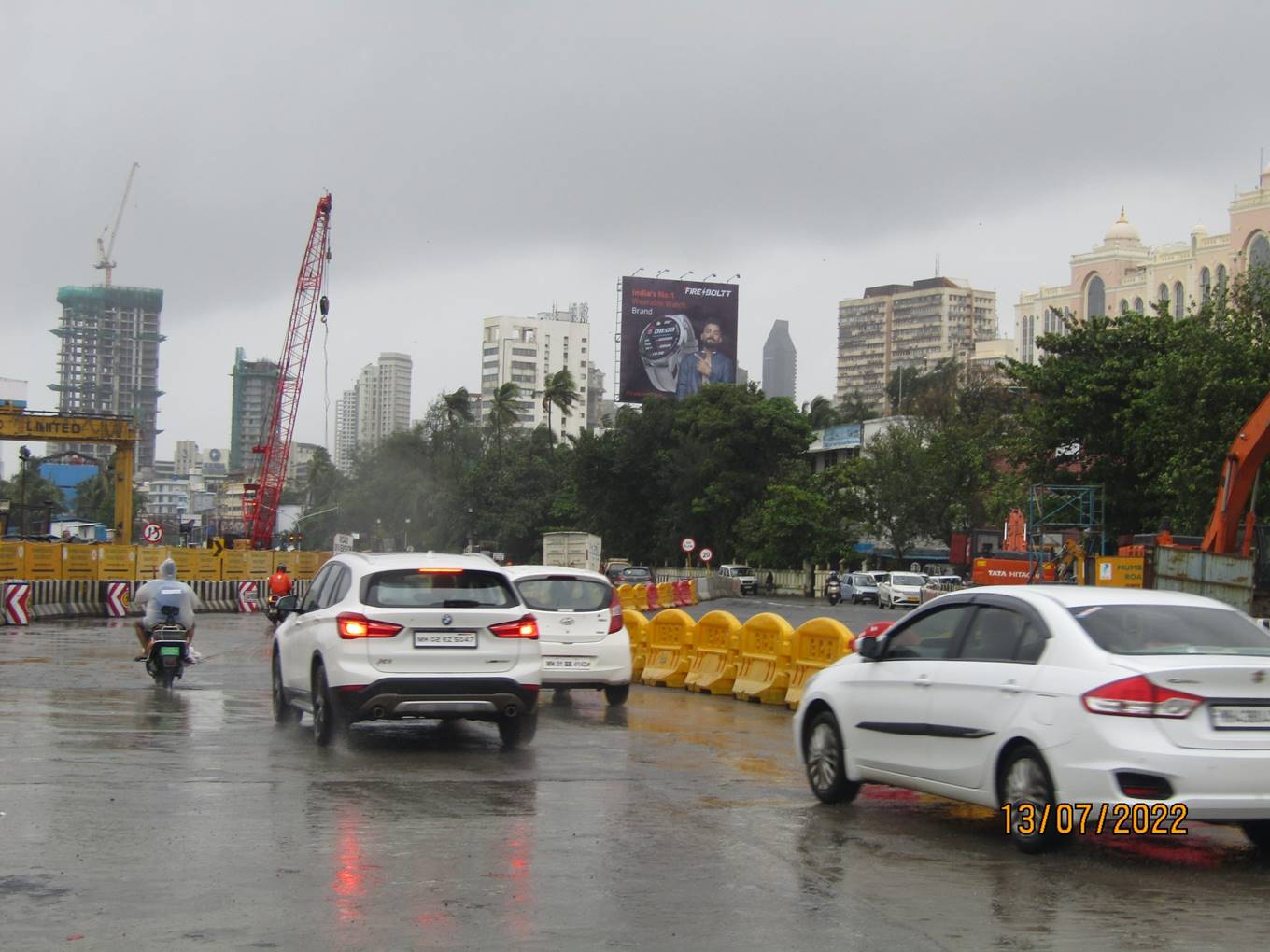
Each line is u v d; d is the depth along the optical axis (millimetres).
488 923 6387
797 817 9508
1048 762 8008
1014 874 7746
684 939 6184
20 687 17281
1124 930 6516
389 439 113062
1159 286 147250
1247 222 119438
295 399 86312
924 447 75438
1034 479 51594
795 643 17516
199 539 84375
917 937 6285
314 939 6055
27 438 60875
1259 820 7930
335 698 12008
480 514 107250
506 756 12250
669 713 16609
